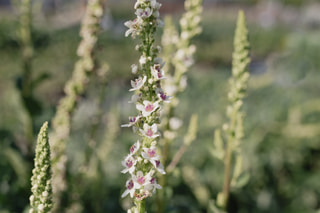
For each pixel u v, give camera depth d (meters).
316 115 1.51
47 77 0.93
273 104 1.60
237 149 0.68
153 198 0.73
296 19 6.66
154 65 0.49
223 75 2.27
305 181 1.18
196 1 0.69
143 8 0.49
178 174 0.69
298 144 1.34
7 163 0.83
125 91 1.85
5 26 2.57
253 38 4.73
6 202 0.77
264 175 1.18
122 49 3.49
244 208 1.01
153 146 0.49
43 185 0.50
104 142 0.93
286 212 1.06
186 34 0.69
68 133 0.72
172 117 0.70
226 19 5.97
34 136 0.89
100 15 0.72
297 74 1.79
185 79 0.70
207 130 1.39
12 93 0.94
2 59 2.43
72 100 0.73
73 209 0.75
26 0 0.89
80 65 0.73
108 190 0.97
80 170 0.76
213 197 1.00
